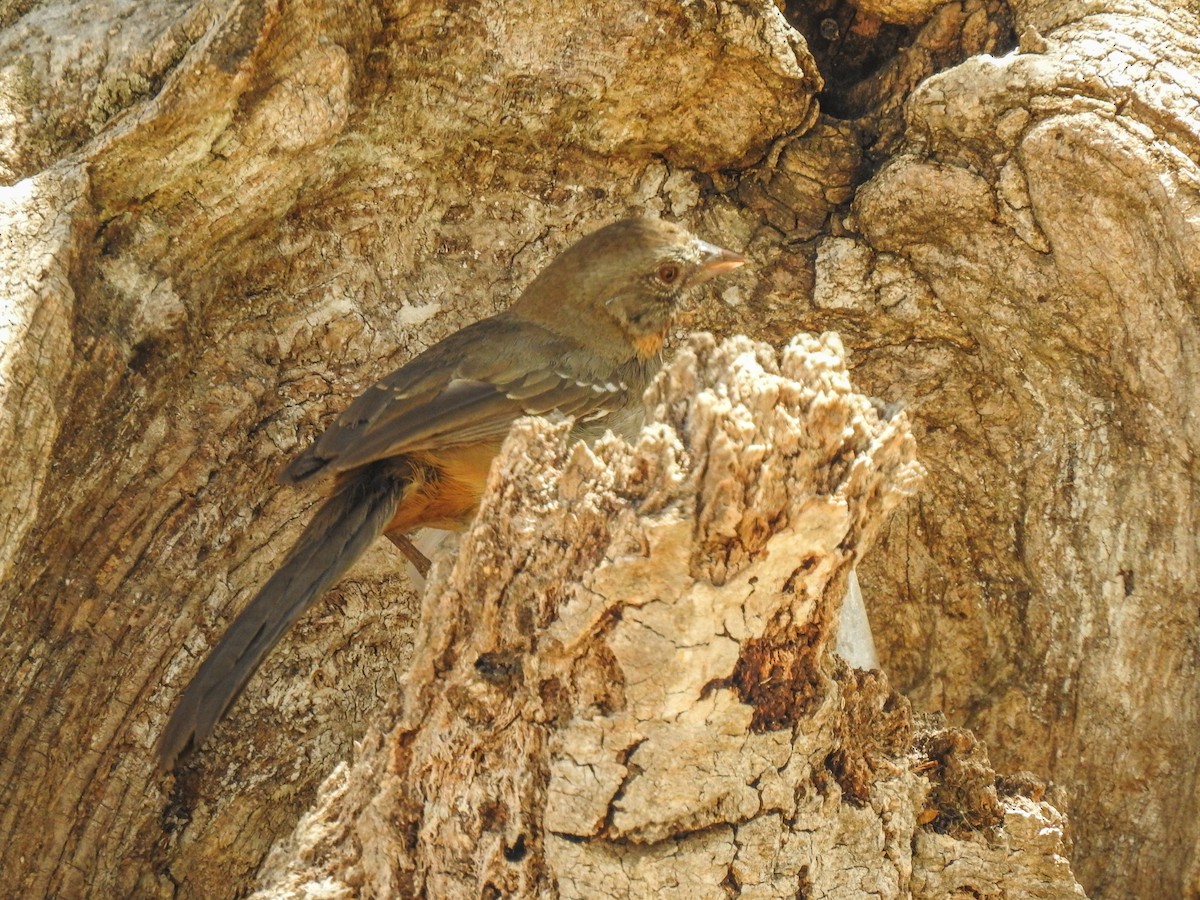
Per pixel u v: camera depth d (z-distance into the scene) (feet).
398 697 14.75
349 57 18.02
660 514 12.50
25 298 16.24
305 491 19.25
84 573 17.99
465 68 19.15
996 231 19.97
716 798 13.37
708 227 21.24
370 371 19.94
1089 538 20.02
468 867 13.94
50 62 17.94
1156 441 19.36
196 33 17.66
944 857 15.31
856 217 20.85
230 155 17.70
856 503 13.05
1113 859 19.70
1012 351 20.45
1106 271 19.29
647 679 12.88
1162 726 19.45
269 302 19.34
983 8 20.99
